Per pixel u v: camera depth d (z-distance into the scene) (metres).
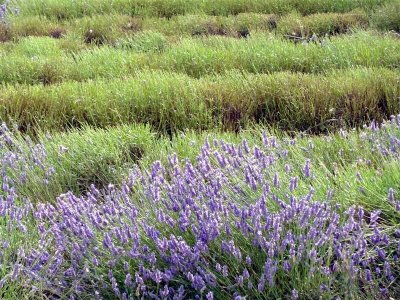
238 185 3.88
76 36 11.40
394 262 3.45
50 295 3.38
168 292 3.14
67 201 4.04
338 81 7.20
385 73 7.41
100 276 3.35
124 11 13.48
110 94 7.12
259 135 5.84
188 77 7.76
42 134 6.15
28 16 13.08
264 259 3.30
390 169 4.16
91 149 5.53
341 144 5.13
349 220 3.43
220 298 3.20
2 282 3.14
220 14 13.04
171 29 11.55
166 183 3.97
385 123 5.16
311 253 3.12
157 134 6.39
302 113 6.58
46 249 3.70
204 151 4.43
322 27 11.18
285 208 3.53
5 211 3.85
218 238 3.44
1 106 6.80
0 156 5.18
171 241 3.31
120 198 4.31
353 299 3.07
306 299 3.16
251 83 7.23
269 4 13.04
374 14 11.41
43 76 8.77
